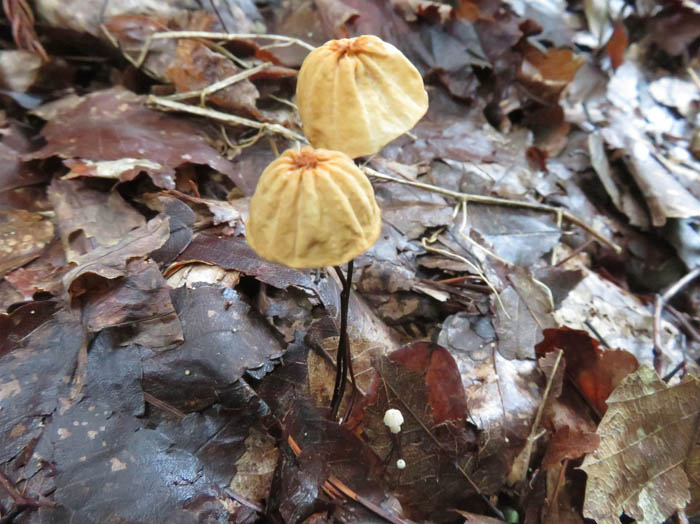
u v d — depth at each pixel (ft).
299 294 0.36
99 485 0.26
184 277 0.35
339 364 0.31
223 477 0.29
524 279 0.44
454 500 0.34
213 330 0.32
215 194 0.46
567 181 0.59
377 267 0.42
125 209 0.39
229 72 0.52
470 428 0.35
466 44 0.63
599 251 0.57
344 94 0.25
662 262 0.61
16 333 0.30
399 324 0.42
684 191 0.60
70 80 0.53
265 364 0.32
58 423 0.28
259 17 0.60
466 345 0.40
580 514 0.33
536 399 0.38
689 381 0.35
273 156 0.50
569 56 0.64
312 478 0.30
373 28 0.62
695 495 0.34
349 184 0.22
